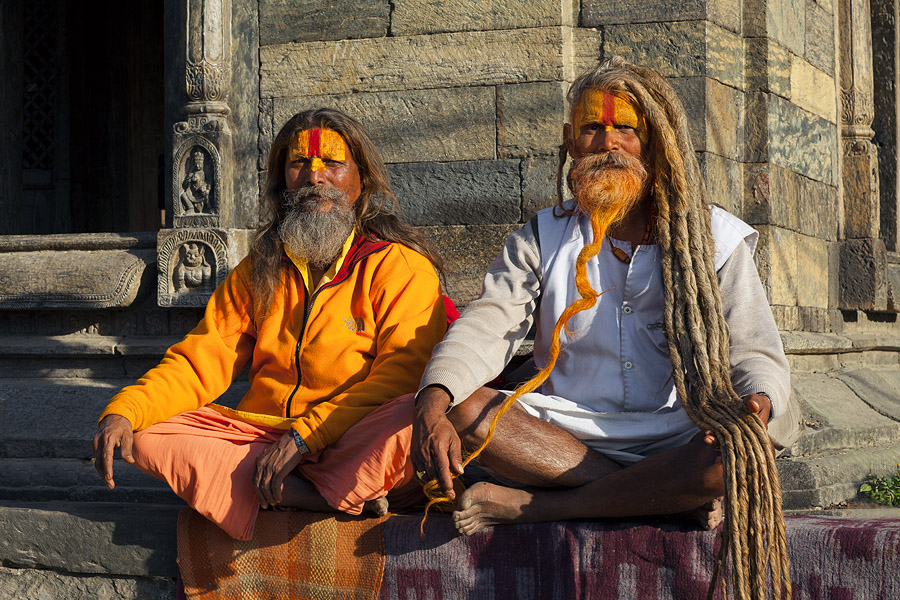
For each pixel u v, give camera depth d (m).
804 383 3.98
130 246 4.15
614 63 2.48
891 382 4.87
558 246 2.51
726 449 1.99
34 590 2.89
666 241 2.34
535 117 3.75
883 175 5.86
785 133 4.23
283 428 2.61
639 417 2.38
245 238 3.99
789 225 4.26
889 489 3.32
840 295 5.00
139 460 2.55
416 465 2.14
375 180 2.91
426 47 3.88
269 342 2.74
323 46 3.99
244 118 4.07
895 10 5.77
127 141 8.13
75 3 8.02
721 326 2.25
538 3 3.75
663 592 2.25
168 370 2.72
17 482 3.66
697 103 3.68
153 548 2.73
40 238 4.25
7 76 5.45
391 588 2.46
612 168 2.33
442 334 2.69
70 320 4.18
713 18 3.75
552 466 2.32
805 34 4.54
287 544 2.53
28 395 3.92
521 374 2.74
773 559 1.96
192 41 3.94
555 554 2.34
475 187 3.81
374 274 2.72
